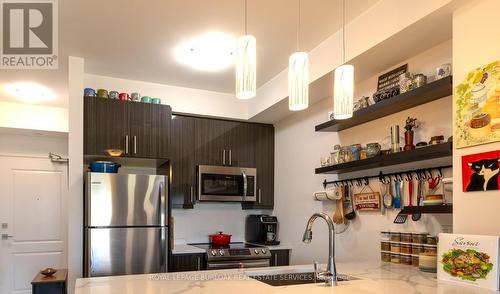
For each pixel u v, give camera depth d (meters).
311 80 3.15
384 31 2.39
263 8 2.51
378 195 2.89
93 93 3.58
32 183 5.03
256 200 4.40
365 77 3.08
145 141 3.73
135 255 3.32
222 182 4.20
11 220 4.88
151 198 3.45
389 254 2.68
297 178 4.05
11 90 4.14
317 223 3.66
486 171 1.85
